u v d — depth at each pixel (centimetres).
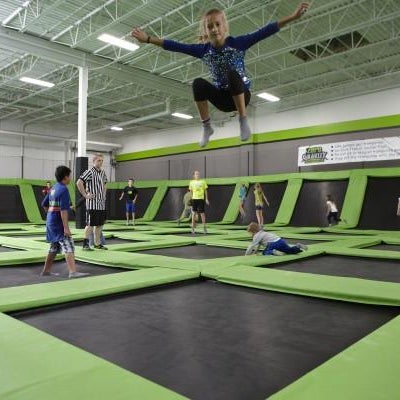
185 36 983
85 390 146
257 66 1199
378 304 290
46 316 271
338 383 150
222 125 1659
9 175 1761
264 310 283
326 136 1373
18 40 930
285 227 1116
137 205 1684
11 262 482
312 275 379
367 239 739
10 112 1688
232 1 798
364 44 1060
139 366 186
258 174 1552
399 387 148
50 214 412
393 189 1081
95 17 905
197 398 155
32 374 160
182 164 1808
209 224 1282
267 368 183
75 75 1259
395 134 1223
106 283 346
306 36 1011
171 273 393
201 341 220
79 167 1025
